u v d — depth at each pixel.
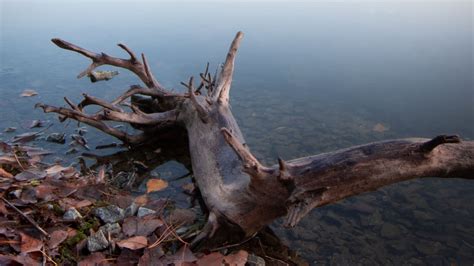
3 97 6.16
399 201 4.16
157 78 7.17
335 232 3.66
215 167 3.71
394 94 7.11
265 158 4.94
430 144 2.79
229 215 3.18
